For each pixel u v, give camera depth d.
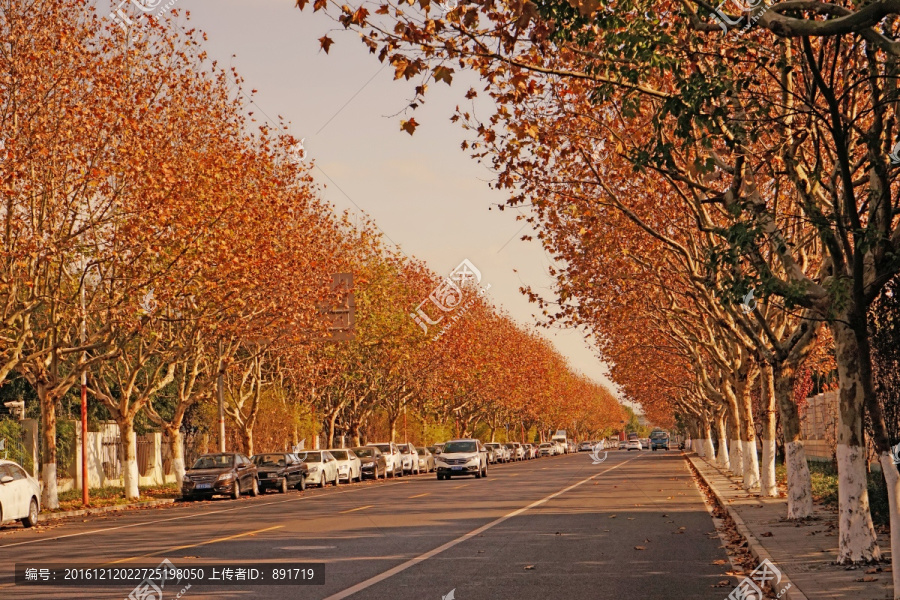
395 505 28.11
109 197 27.75
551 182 22.69
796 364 21.38
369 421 75.69
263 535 19.39
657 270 28.34
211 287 29.94
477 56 14.33
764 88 18.17
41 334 29.50
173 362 36.62
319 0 12.45
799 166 16.42
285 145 34.53
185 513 27.86
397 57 13.00
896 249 12.41
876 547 14.16
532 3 11.91
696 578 13.29
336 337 40.31
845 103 14.75
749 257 14.86
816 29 9.16
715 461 62.19
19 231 26.12
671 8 16.78
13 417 40.28
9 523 26.91
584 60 16.91
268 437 51.72
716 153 16.83
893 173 13.47
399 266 55.97
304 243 36.34
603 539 18.33
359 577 13.38
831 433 41.34
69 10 27.20
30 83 26.06
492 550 16.61
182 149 30.30
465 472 48.75
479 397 84.50
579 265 29.08
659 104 19.86
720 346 40.94
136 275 28.81
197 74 30.81
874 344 18.06
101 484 42.88
